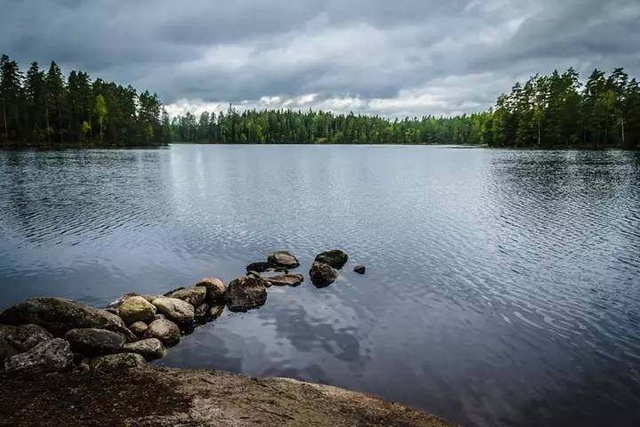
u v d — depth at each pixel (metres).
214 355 12.93
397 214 34.72
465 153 132.75
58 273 20.62
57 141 125.06
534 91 135.75
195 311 15.92
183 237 27.36
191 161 102.50
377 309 16.20
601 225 28.78
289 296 17.70
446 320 15.09
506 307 16.11
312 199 43.03
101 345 12.52
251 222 31.84
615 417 9.69
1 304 17.02
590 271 19.86
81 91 131.50
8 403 9.23
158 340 13.22
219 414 8.94
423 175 68.38
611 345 13.06
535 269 20.33
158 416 8.77
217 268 21.66
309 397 10.12
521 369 11.80
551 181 51.94
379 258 22.83
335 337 13.96
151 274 20.67
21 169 66.81
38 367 10.95
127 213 34.84
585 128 109.62
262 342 13.73
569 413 9.84
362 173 73.56
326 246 25.34
